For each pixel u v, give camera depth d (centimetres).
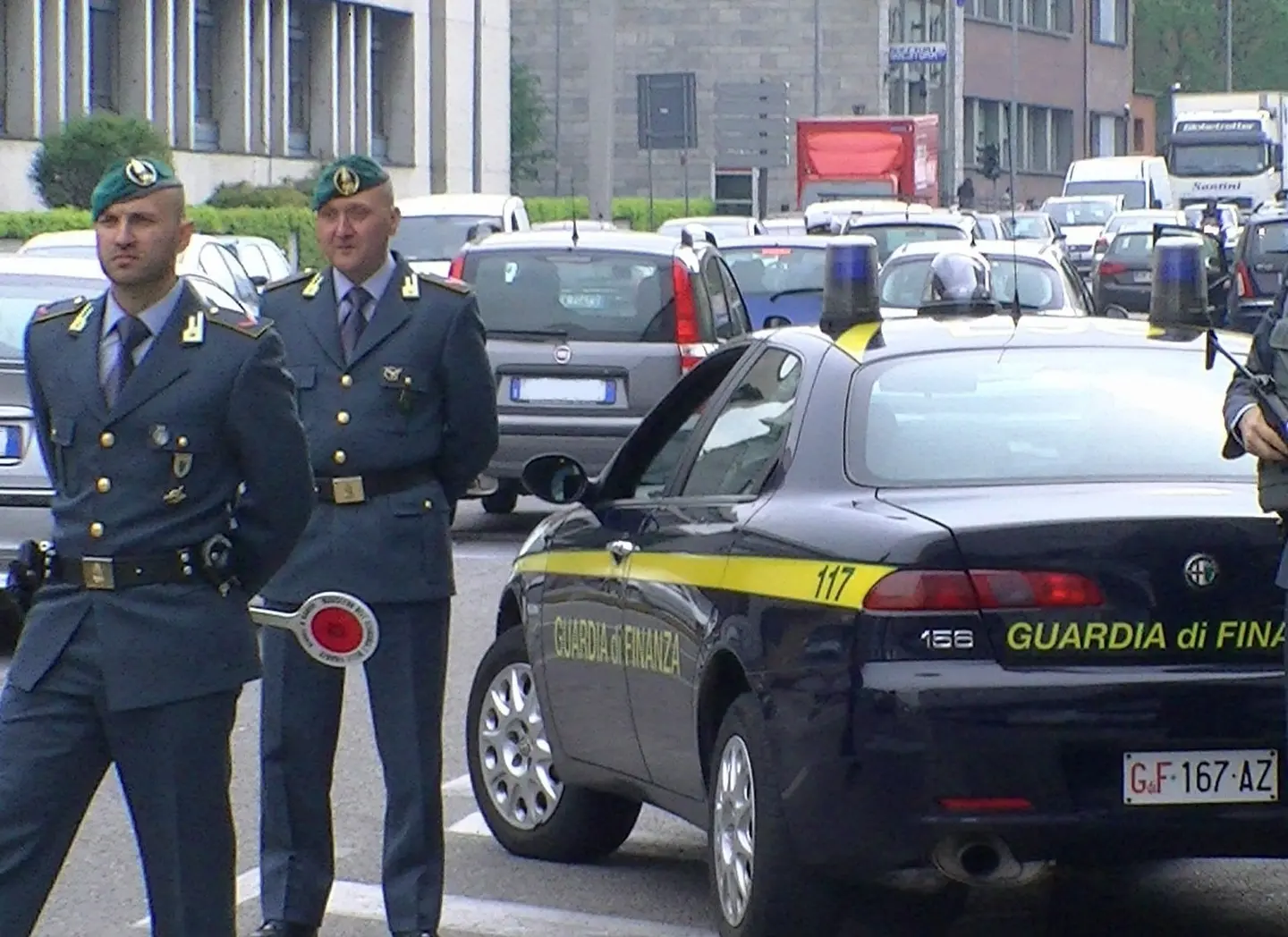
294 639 958
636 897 1083
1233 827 858
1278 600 868
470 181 8888
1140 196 8862
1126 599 861
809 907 902
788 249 3422
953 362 982
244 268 3403
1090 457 935
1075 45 13225
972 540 860
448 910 1057
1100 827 852
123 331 775
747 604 927
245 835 1206
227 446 781
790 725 887
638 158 10681
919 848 854
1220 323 3412
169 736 769
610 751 1077
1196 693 856
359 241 966
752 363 1054
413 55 8512
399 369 963
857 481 928
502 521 2592
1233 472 933
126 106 6994
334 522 959
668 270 2309
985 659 855
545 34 10731
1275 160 8881
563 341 2302
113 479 770
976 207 10988
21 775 768
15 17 6475
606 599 1060
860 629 862
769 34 10538
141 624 766
